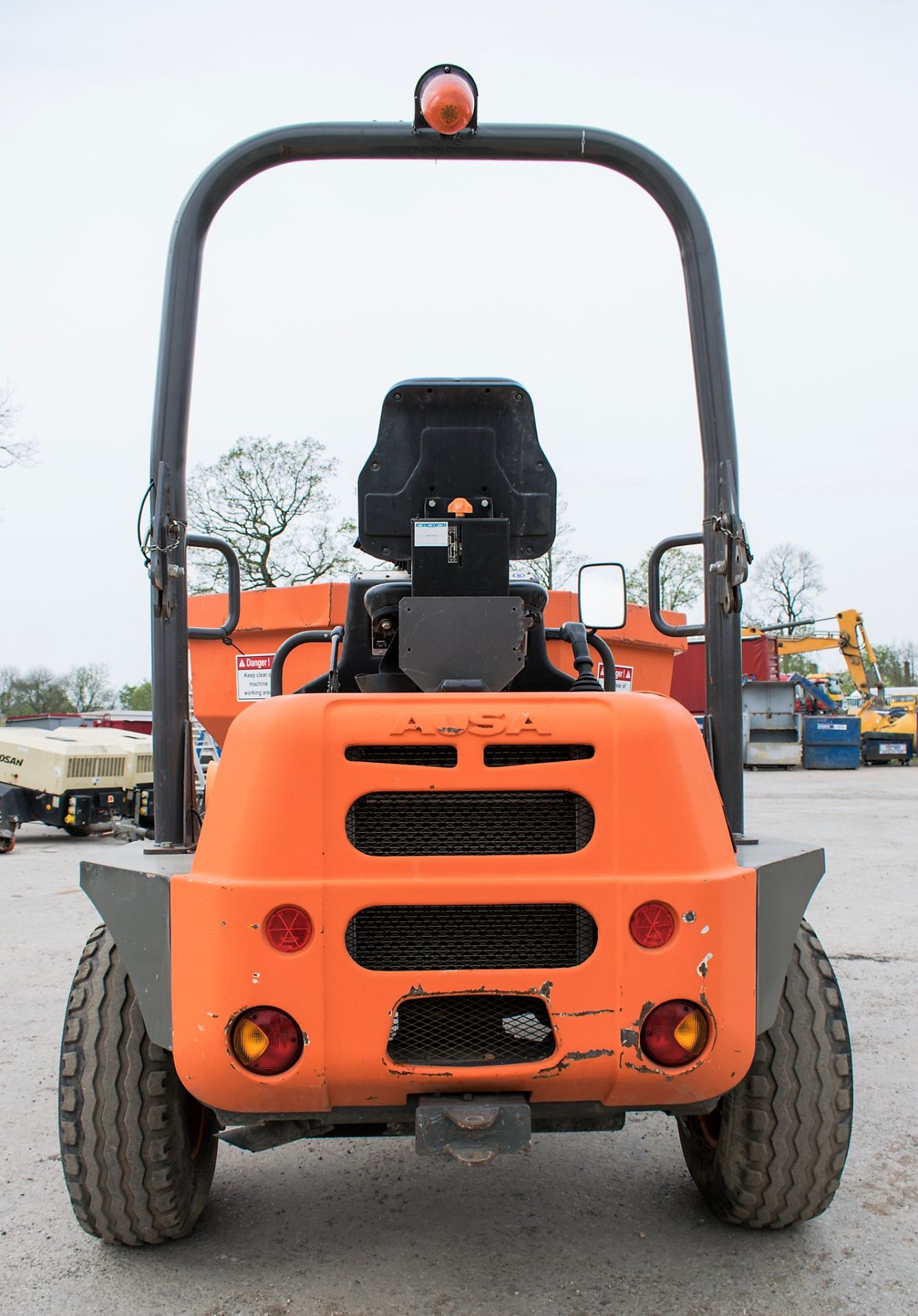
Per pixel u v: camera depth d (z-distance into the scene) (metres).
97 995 2.71
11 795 11.73
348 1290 2.60
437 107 2.77
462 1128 2.21
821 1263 2.72
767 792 19.45
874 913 7.48
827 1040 2.67
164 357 2.80
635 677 6.45
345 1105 2.28
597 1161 3.45
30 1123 3.76
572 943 2.29
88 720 29.25
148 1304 2.55
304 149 2.88
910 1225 2.93
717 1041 2.25
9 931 7.07
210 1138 2.95
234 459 28.84
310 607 6.43
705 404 2.88
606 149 2.92
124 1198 2.65
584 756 2.31
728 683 2.79
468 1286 2.62
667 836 2.28
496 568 2.67
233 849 2.24
